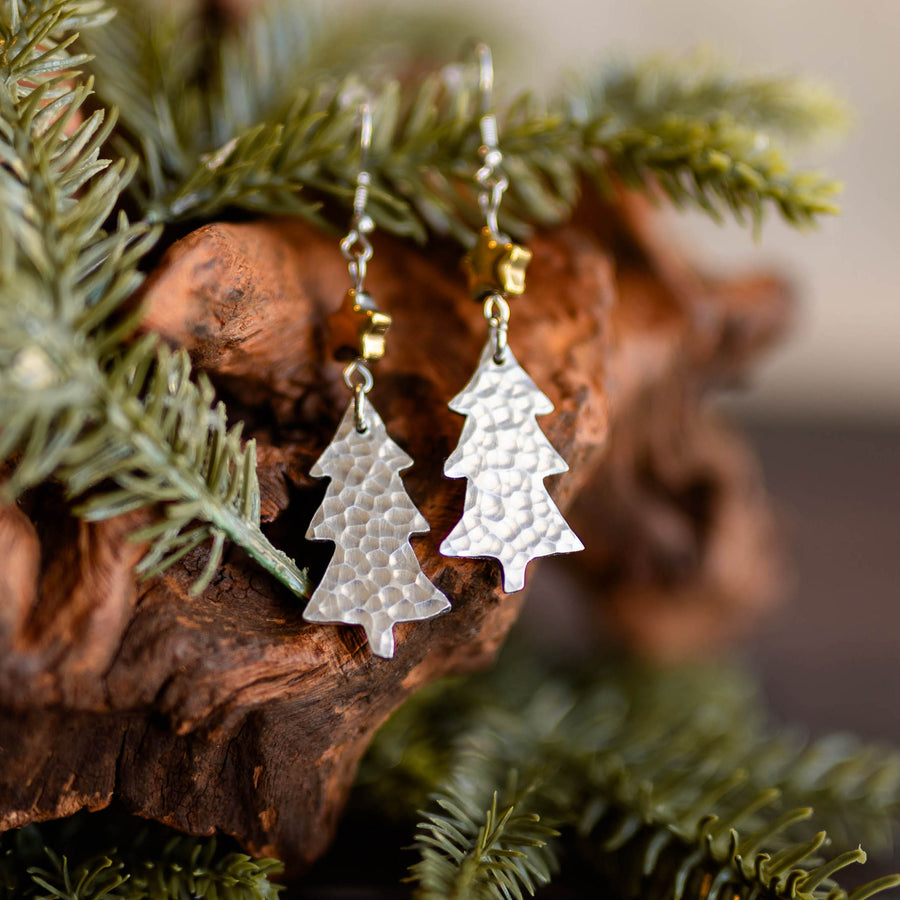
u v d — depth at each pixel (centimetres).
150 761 14
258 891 14
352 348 16
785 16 34
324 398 16
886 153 36
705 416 24
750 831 17
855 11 34
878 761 20
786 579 29
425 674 16
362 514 15
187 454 13
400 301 17
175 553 14
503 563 15
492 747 18
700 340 21
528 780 17
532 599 28
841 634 28
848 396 40
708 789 18
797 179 17
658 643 24
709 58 19
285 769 15
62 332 12
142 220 15
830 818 18
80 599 13
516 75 24
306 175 16
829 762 19
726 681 24
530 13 30
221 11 20
